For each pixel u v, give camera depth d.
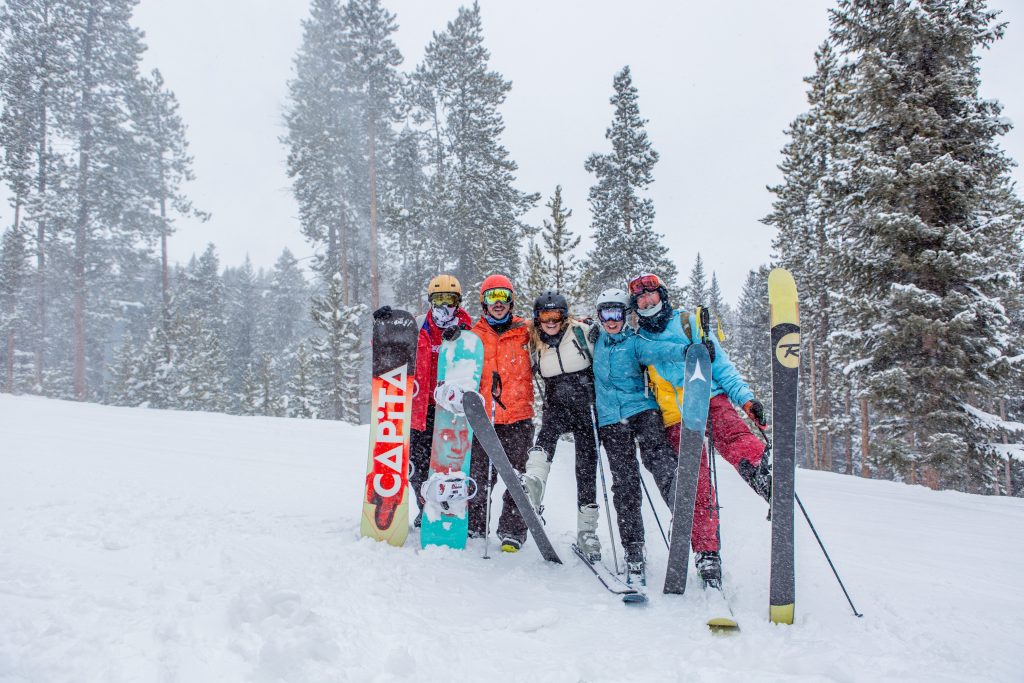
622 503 3.31
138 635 1.86
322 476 5.57
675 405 3.32
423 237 26.23
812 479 8.42
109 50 26.75
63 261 25.28
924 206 12.17
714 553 3.05
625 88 25.00
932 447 12.04
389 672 1.89
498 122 29.62
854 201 12.99
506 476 3.20
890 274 12.73
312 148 27.67
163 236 30.16
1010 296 13.52
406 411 3.55
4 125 24.30
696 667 2.09
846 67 13.25
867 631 2.49
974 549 4.17
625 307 3.37
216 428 9.16
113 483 4.47
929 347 12.19
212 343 33.34
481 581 3.03
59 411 10.41
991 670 2.10
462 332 3.76
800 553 3.82
